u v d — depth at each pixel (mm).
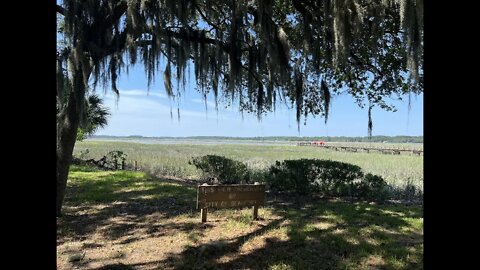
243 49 6582
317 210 7039
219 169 12117
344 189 9117
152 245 4703
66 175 6301
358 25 4094
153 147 39469
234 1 5422
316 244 4734
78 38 4910
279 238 4988
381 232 5320
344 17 4012
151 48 5395
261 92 6402
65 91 5309
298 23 6453
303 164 9492
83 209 7062
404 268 3924
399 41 6141
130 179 11727
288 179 9461
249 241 4855
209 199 5898
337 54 4070
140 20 5207
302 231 5320
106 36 5324
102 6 5344
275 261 4113
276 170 9812
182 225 5742
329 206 7543
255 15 5766
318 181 9547
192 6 5648
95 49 5176
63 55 5133
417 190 9758
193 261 4098
